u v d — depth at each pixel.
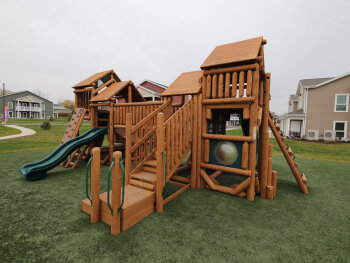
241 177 5.46
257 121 3.69
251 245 2.28
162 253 2.10
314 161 7.77
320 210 3.30
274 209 3.32
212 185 4.15
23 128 22.67
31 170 4.61
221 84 3.99
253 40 4.04
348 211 3.28
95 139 6.67
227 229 2.63
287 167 6.79
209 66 4.05
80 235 2.42
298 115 17.95
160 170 3.14
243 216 3.03
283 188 4.53
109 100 6.48
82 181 4.71
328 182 4.98
